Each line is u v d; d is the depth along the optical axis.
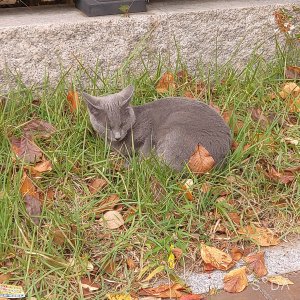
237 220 1.27
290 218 1.29
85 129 1.40
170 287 1.11
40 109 1.47
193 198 1.28
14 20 1.55
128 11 1.60
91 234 1.21
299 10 1.67
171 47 1.62
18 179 1.24
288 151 1.45
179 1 1.71
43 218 1.21
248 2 1.70
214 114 1.39
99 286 1.11
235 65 1.69
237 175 1.35
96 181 1.31
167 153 1.34
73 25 1.52
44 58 1.53
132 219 1.23
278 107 1.53
